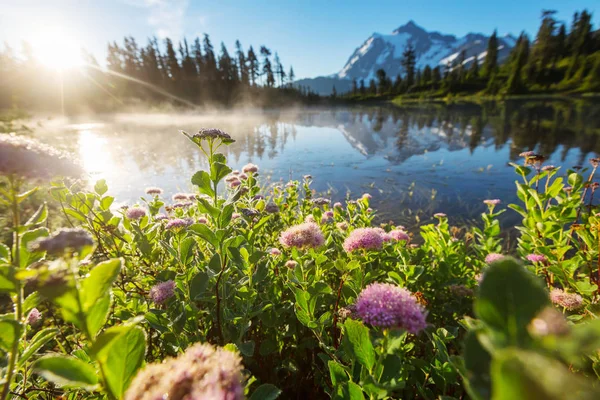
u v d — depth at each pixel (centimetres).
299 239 195
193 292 176
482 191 839
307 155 1452
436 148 1543
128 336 77
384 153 1475
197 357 69
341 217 409
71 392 157
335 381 129
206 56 7181
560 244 264
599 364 136
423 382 182
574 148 1310
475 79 8606
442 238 347
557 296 191
